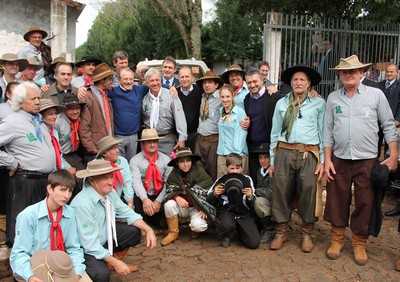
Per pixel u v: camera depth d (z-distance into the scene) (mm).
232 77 5863
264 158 5422
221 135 5555
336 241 4812
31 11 15820
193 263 4664
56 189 3533
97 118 5309
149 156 5477
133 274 4422
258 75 5402
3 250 4516
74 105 5023
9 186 4312
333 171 4691
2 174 5230
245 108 5555
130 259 4781
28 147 4191
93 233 3848
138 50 22859
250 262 4672
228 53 18875
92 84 5488
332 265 4582
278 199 4965
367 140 4500
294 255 4836
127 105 5715
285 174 4898
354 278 4328
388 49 9289
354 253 4715
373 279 4312
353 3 9930
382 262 4668
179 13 17281
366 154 4520
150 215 5320
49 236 3605
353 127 4508
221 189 5094
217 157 5672
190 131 6148
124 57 6734
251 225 5027
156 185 5449
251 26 19000
